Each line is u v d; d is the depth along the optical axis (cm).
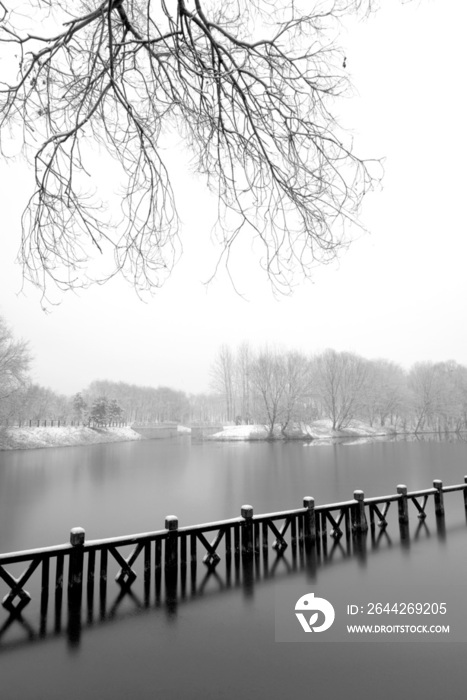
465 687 416
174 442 5616
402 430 7112
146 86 383
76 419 6353
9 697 403
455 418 6812
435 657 468
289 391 5438
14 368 3956
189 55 360
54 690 414
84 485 2061
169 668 448
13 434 4403
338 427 5831
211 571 719
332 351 6144
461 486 1166
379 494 1744
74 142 353
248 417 6619
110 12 287
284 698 400
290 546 879
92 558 639
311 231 397
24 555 589
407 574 704
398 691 410
